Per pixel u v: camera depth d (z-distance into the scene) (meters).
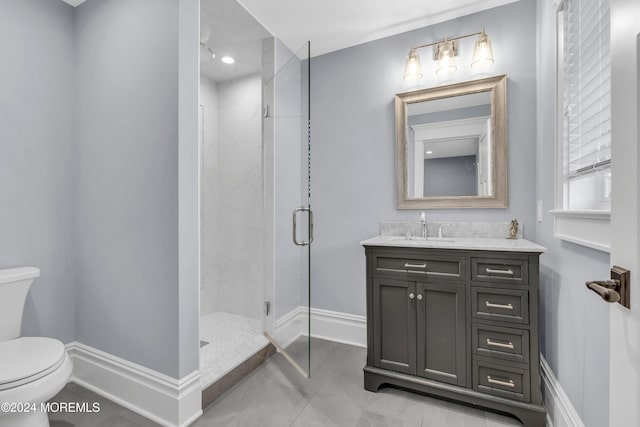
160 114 1.60
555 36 1.58
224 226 2.92
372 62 2.49
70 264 2.02
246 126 2.75
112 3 1.83
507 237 2.07
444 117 2.25
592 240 1.15
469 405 1.69
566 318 1.45
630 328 0.65
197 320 1.64
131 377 1.70
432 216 2.29
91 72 1.94
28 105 1.84
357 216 2.54
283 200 2.31
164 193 1.59
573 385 1.36
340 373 2.06
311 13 2.18
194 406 1.60
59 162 1.98
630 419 0.65
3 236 1.75
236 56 2.62
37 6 1.88
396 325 1.80
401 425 1.54
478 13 2.17
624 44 0.67
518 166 2.06
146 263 1.65
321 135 2.67
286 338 2.15
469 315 1.64
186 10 1.59
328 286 2.65
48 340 1.50
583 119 1.37
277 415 1.62
